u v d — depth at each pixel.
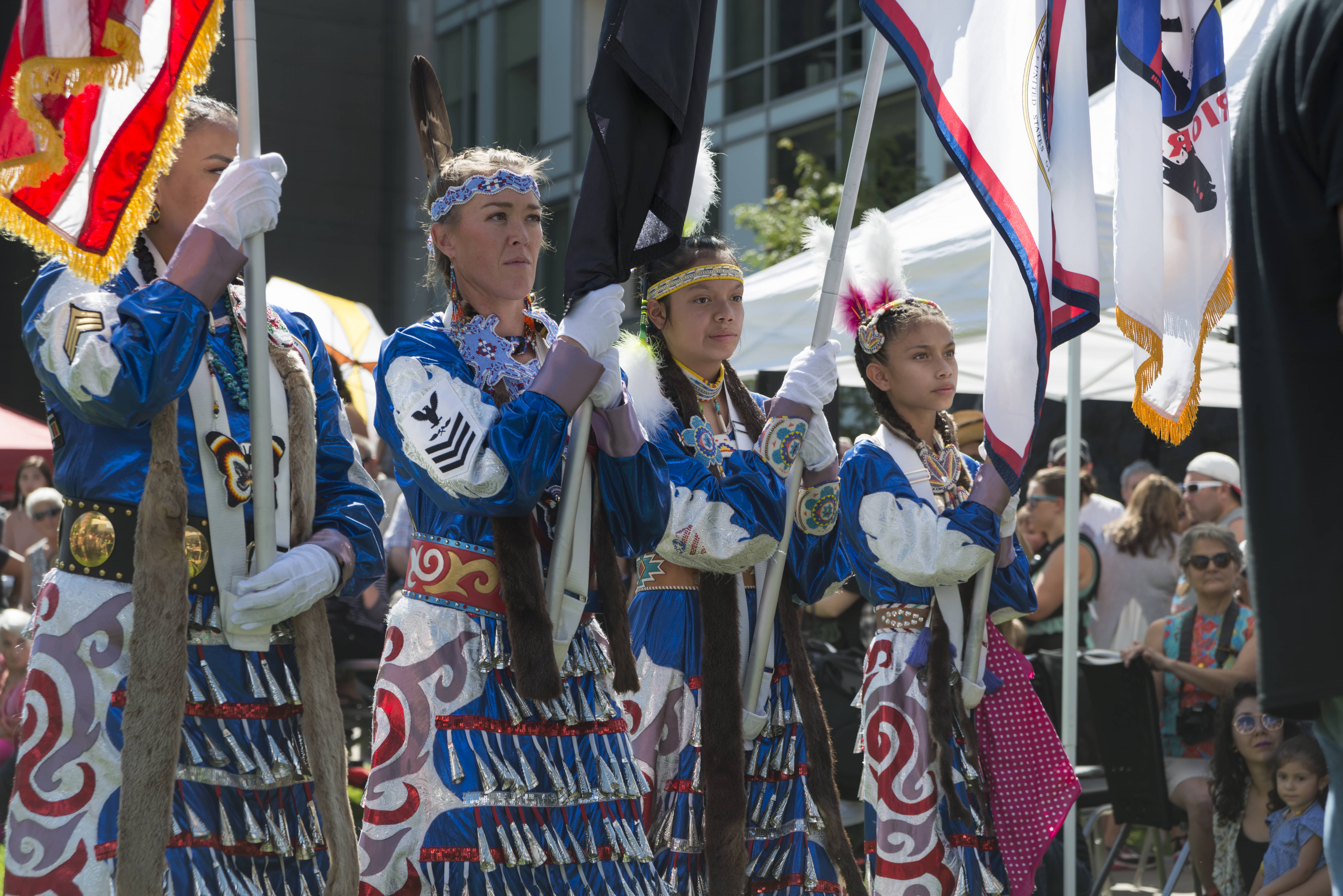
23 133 3.20
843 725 7.29
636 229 3.96
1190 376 5.14
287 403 3.64
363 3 20.89
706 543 4.43
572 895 3.78
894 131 18.22
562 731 3.90
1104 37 11.39
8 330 23.33
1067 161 4.74
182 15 3.35
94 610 3.26
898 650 4.98
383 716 3.86
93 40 3.21
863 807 6.76
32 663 3.24
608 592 4.04
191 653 3.34
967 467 5.32
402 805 3.77
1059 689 7.93
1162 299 5.00
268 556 3.41
